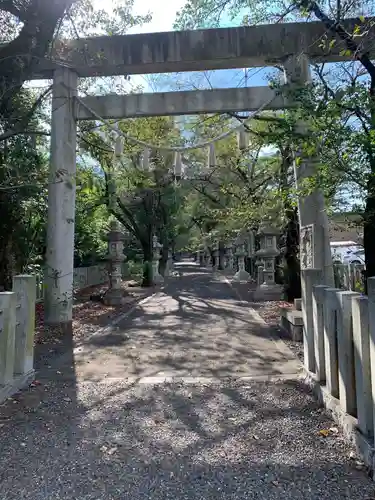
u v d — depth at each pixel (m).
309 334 4.34
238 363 5.35
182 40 7.79
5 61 5.71
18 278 4.46
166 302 12.10
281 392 4.16
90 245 16.33
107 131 10.65
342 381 3.18
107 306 11.25
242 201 12.14
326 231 6.72
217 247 28.27
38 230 9.29
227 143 13.04
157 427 3.37
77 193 12.42
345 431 3.07
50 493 2.42
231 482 2.53
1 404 3.85
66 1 5.57
